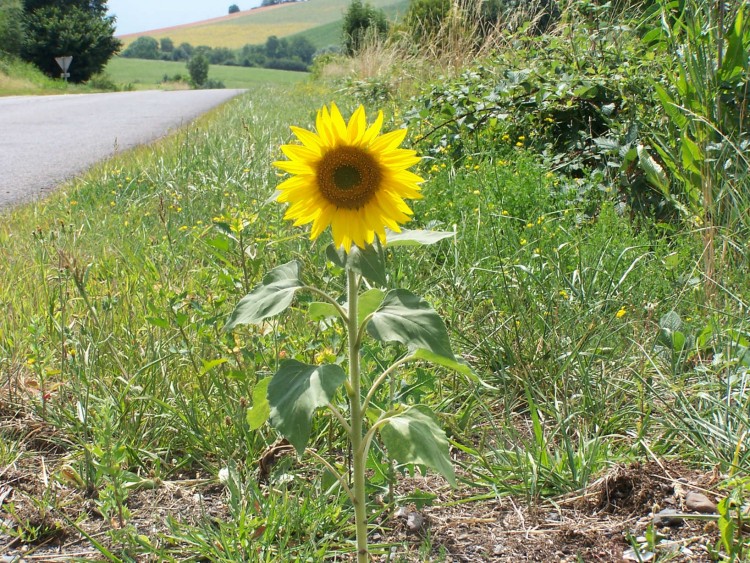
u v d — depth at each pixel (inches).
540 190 213.5
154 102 1008.9
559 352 138.5
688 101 200.8
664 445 112.3
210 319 125.3
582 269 163.8
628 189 220.2
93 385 128.3
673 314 140.3
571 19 307.1
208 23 4899.1
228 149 343.9
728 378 117.6
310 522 95.8
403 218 75.1
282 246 183.6
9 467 112.0
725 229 165.5
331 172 73.8
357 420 79.3
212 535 93.1
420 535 97.3
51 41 1957.4
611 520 97.7
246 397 122.0
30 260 199.0
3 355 140.6
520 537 96.0
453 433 122.5
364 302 83.7
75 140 544.1
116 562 89.7
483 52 386.0
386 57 543.8
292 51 3919.8
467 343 141.7
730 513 93.0
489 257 167.5
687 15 217.6
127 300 159.0
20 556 93.4
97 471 104.1
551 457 109.4
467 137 281.4
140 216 248.1
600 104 257.8
